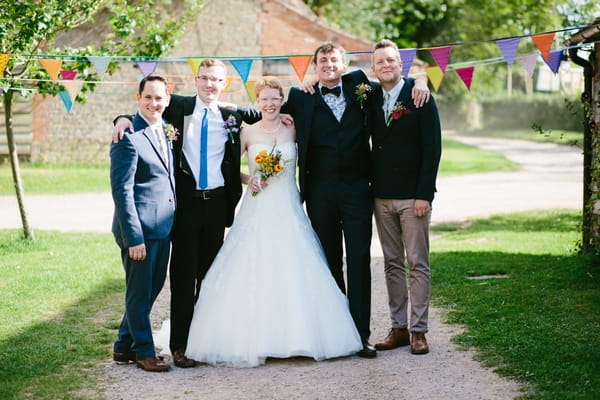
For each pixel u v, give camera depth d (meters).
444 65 6.48
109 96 20.55
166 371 4.68
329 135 4.98
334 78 4.98
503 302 6.20
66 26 9.43
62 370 4.71
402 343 5.17
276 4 20.38
